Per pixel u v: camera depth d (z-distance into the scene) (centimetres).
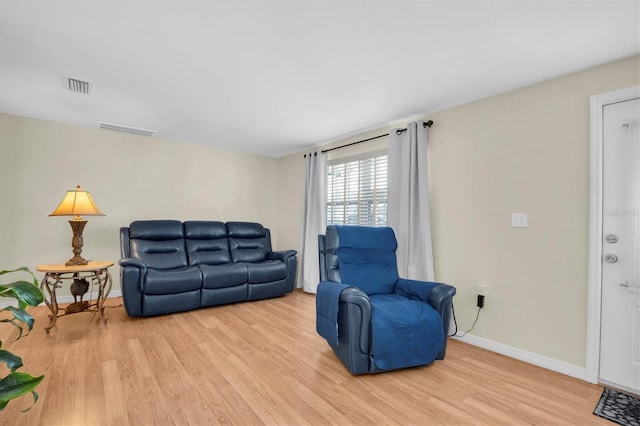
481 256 269
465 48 201
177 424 155
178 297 337
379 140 377
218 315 337
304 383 197
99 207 395
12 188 344
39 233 358
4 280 340
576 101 223
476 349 260
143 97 288
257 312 351
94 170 392
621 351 199
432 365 228
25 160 350
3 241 340
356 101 290
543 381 206
